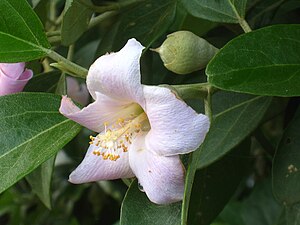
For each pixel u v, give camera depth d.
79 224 0.37
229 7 0.21
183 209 0.17
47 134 0.20
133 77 0.17
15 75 0.21
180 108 0.16
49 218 0.39
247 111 0.23
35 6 0.25
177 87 0.18
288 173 0.21
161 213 0.19
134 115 0.19
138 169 0.18
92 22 0.24
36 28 0.20
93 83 0.18
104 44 0.26
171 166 0.17
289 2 0.26
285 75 0.18
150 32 0.23
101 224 0.37
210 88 0.18
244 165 0.24
